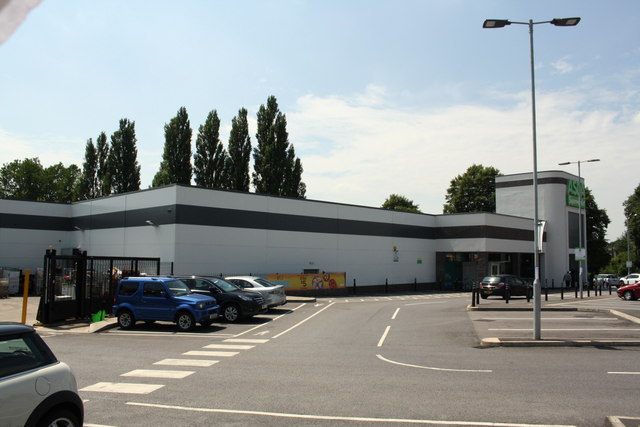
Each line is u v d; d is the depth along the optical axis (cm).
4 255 3616
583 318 1967
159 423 664
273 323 1920
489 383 891
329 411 715
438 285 4597
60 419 516
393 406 738
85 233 3709
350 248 3850
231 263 3064
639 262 7600
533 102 1492
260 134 4884
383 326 1806
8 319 2036
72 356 1214
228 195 3084
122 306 1770
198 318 1698
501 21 1458
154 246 2964
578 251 3372
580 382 896
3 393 455
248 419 680
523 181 5406
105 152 5547
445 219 4588
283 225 3388
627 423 638
